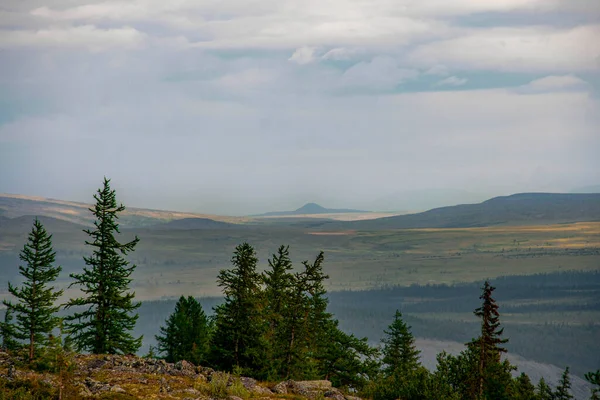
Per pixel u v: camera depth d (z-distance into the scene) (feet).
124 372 102.01
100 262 159.84
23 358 113.91
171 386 95.09
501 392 161.58
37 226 146.00
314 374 179.11
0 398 79.51
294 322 176.04
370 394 126.00
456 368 168.04
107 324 157.69
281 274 187.01
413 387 121.70
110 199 160.97
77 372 99.30
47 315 142.00
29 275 142.72
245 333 162.50
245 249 165.37
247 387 102.27
